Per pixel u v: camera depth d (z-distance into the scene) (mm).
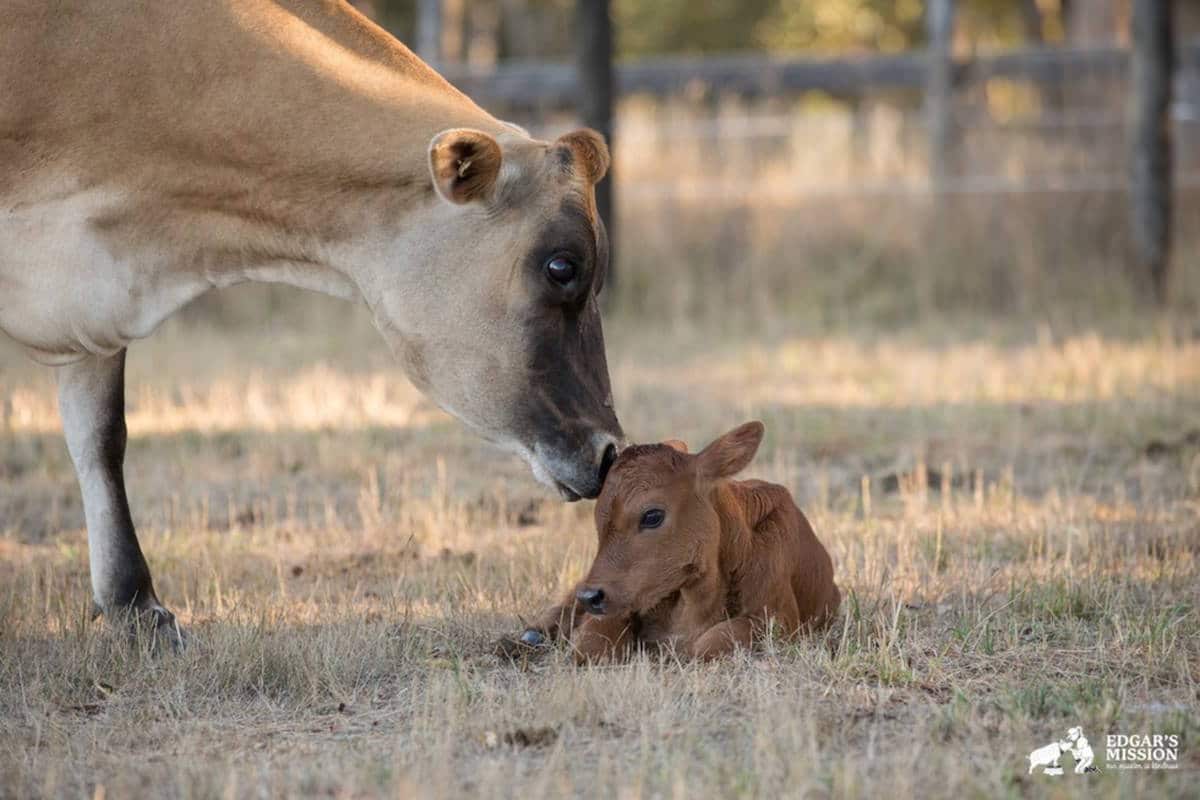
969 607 13359
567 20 63625
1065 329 30547
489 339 11695
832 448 20688
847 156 36375
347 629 12508
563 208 11578
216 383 24891
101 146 11859
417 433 21609
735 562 12094
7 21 11766
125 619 12664
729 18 63219
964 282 34000
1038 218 34156
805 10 62969
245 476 19375
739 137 36406
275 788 9375
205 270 12242
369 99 11992
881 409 23094
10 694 11422
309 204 11922
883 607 13281
